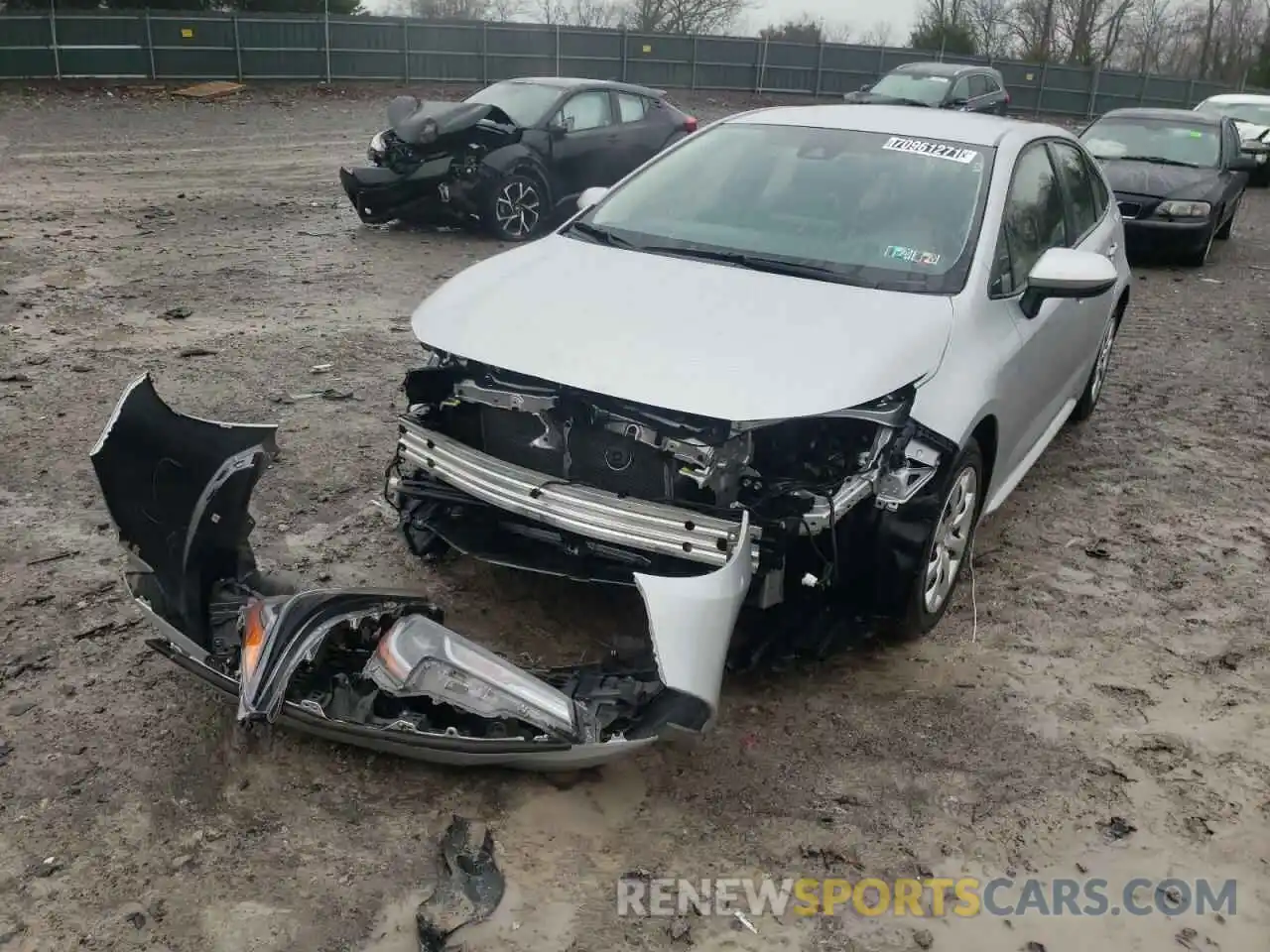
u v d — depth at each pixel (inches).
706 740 132.0
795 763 128.9
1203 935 107.6
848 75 1280.8
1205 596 175.5
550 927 103.6
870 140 181.8
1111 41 2335.1
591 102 473.7
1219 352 330.0
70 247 376.5
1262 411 274.1
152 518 123.7
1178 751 135.1
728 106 1137.4
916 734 135.6
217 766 122.6
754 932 104.7
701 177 181.3
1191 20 2383.1
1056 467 227.9
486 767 124.0
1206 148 498.0
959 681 147.3
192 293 327.3
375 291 343.0
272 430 139.0
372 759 125.3
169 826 113.4
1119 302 243.6
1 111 745.6
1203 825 122.5
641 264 155.9
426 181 419.2
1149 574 181.9
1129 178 468.1
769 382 122.5
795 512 125.0
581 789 122.7
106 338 275.9
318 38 993.5
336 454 207.6
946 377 140.7
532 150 439.8
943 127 185.8
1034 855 117.0
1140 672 152.4
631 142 483.5
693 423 122.6
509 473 131.0
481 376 137.9
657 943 102.7
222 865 108.8
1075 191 210.7
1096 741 136.3
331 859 110.4
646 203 178.4
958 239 159.9
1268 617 169.8
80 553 167.6
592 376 125.6
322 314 311.0
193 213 454.9
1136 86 1453.0
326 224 450.0
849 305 143.2
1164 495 215.8
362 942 101.0
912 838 118.3
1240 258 509.4
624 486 130.1
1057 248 171.2
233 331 289.0
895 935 105.4
